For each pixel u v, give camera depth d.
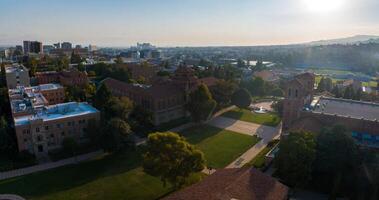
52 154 99.56
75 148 98.00
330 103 108.62
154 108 131.88
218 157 96.50
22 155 94.69
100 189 76.75
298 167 70.12
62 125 104.31
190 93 136.12
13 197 72.31
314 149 73.75
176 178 68.69
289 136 75.62
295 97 102.62
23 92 135.38
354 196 71.19
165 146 68.50
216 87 153.00
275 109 154.88
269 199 50.72
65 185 78.69
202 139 113.62
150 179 82.19
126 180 81.56
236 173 57.09
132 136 101.00
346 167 75.31
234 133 121.06
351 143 74.50
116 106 114.44
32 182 80.19
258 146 107.06
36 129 97.69
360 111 100.06
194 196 50.38
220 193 47.75
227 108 160.00
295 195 72.00
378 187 69.88
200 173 83.69
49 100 147.50
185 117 145.75
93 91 159.25
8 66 186.38
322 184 76.50
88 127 102.56
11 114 118.69
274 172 80.44
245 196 49.00
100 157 97.31
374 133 87.94
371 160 74.62
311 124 90.94
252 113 151.88
